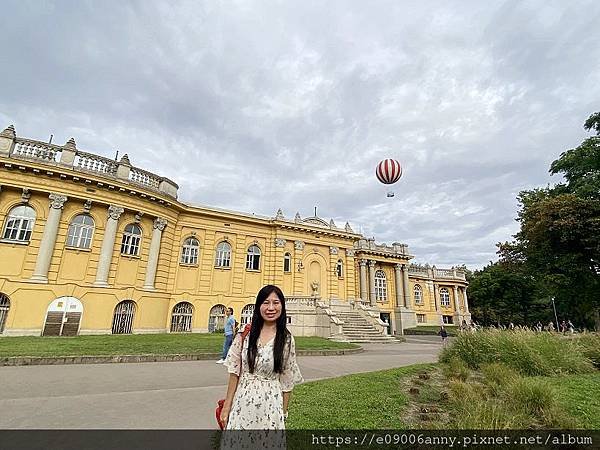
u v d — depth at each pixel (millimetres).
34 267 19281
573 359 10961
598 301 24734
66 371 9680
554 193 28047
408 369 10828
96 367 10484
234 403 3176
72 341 15000
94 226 21469
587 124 26266
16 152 19656
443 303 46906
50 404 6656
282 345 3334
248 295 28609
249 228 30016
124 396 7414
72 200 20844
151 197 23609
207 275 27172
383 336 25297
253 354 3262
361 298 38219
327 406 6504
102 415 6152
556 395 6816
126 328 21812
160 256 24828
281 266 30281
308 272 31859
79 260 20656
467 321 46406
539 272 26344
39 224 19750
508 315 48312
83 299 20203
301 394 7379
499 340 11695
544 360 10539
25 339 15297
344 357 15062
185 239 27078
